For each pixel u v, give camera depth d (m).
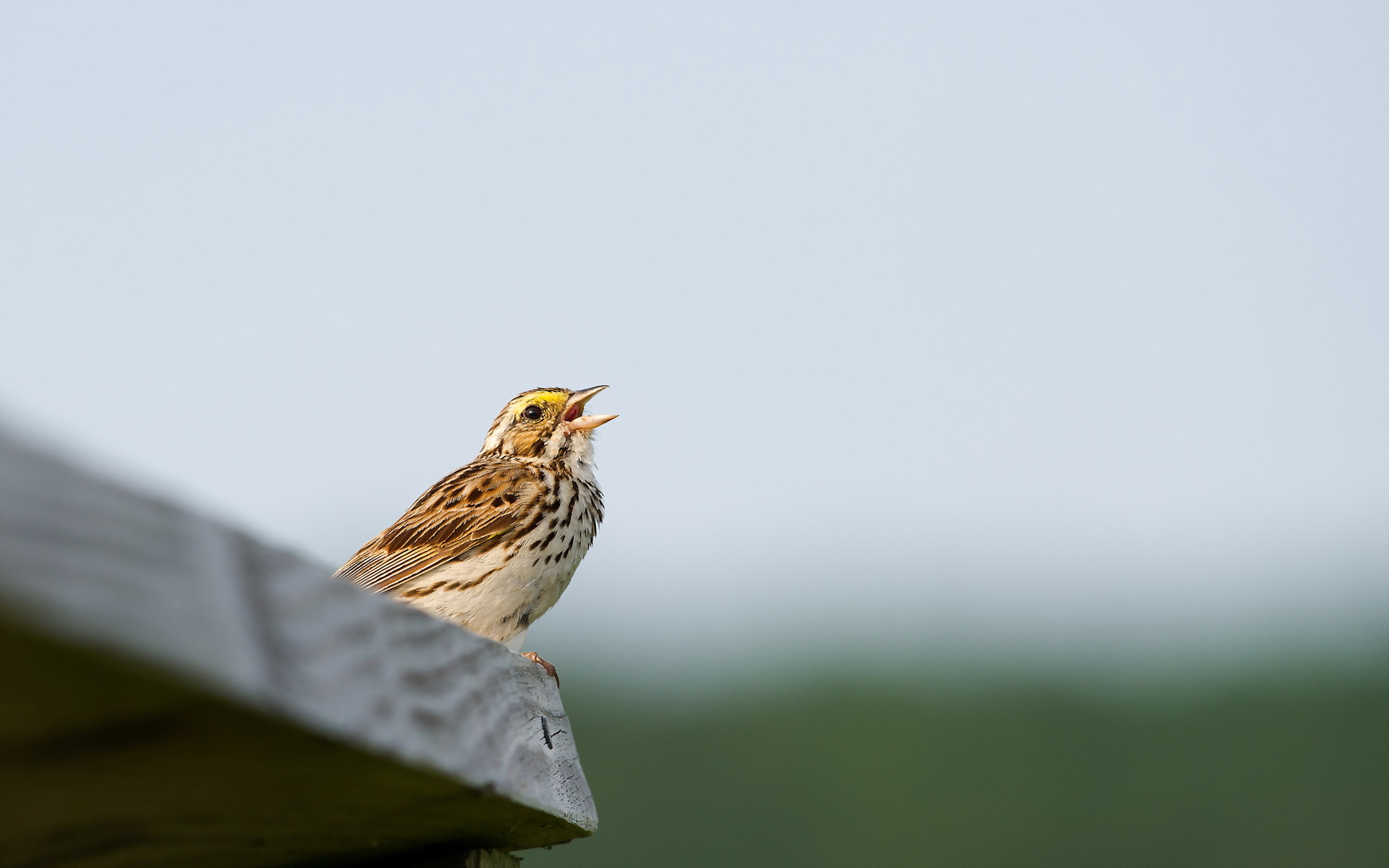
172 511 3.76
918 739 25.77
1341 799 24.77
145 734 4.07
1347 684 25.86
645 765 25.77
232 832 5.56
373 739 4.78
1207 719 25.75
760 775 25.39
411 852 7.48
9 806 4.54
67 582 3.28
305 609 4.46
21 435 3.20
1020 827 24.86
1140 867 24.64
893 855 24.78
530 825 7.55
